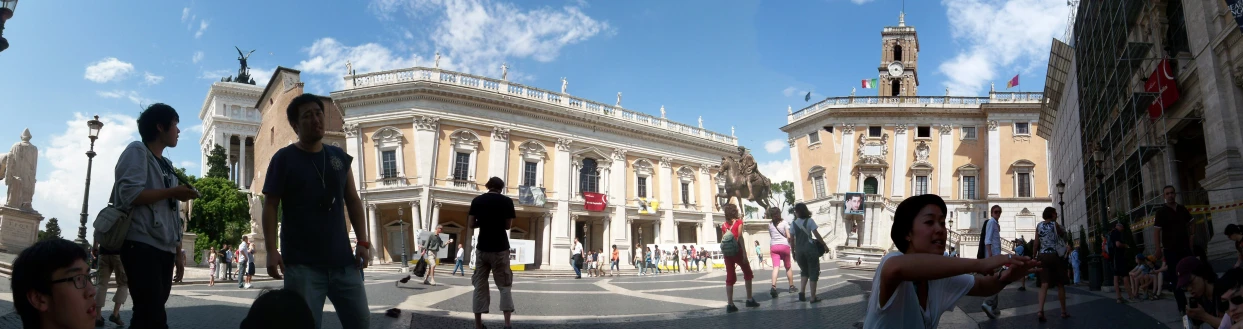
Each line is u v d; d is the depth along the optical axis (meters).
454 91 39.78
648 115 50.12
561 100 45.00
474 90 40.41
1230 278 4.97
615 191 46.38
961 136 51.06
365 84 40.72
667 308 9.16
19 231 18.34
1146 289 10.09
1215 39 15.13
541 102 43.03
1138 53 20.44
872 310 2.52
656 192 49.47
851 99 53.75
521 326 6.98
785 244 10.50
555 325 7.08
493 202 6.55
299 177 3.91
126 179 4.53
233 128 74.38
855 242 43.59
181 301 9.13
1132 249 12.05
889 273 2.34
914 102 52.47
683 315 8.04
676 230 49.56
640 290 13.50
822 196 53.09
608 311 8.80
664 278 20.58
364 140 40.00
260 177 49.97
